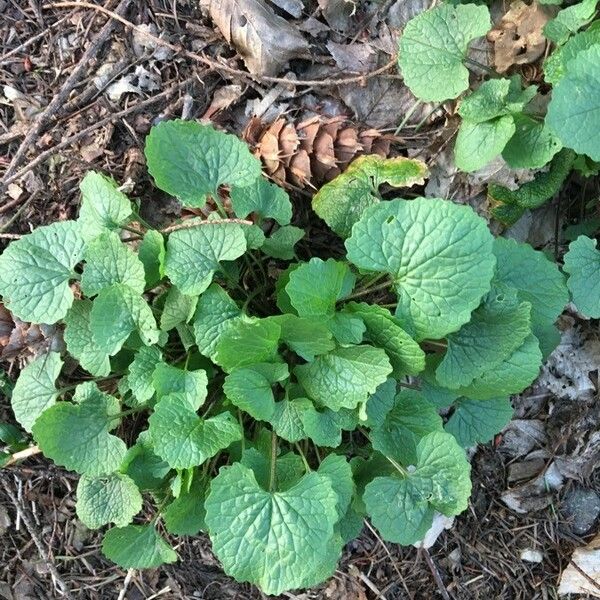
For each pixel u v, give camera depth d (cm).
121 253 25
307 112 31
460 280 24
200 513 27
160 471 27
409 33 28
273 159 29
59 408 25
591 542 34
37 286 27
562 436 35
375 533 34
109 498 26
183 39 31
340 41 31
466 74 28
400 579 34
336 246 31
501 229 32
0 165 30
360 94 31
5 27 31
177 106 30
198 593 33
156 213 30
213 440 24
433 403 28
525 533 35
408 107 31
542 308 27
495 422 30
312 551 22
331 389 25
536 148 28
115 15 30
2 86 30
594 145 24
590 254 27
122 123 30
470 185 31
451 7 28
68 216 30
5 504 31
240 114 31
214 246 26
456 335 26
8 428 30
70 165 30
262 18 29
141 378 26
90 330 27
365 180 29
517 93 29
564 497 35
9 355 30
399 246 24
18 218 30
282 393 28
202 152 26
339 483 25
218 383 29
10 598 31
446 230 23
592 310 27
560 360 35
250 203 27
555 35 28
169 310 26
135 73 30
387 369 24
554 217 33
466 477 24
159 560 27
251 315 30
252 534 23
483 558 34
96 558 32
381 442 26
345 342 25
